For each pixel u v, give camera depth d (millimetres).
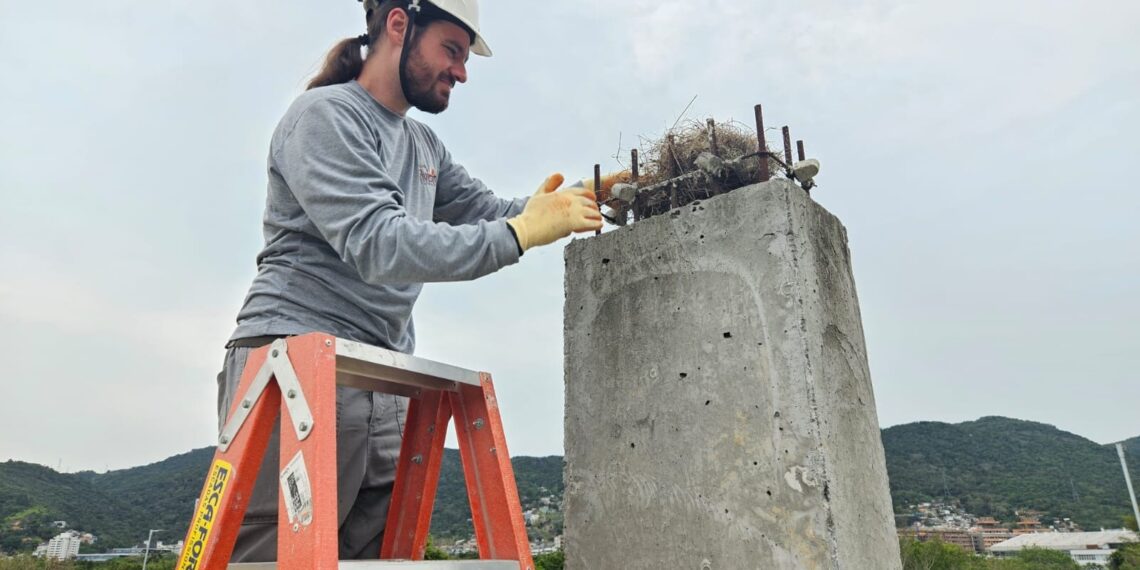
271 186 1595
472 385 1369
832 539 1382
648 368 1797
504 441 1326
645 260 1885
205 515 1088
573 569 1805
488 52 1979
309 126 1482
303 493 949
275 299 1506
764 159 1836
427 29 1742
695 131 2033
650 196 2049
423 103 1785
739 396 1604
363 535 1629
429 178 1902
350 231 1334
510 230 1418
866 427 1690
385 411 1687
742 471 1556
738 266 1685
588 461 1855
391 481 1663
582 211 1540
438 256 1311
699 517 1604
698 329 1722
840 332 1692
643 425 1767
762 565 1476
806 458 1457
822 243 1739
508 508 1247
